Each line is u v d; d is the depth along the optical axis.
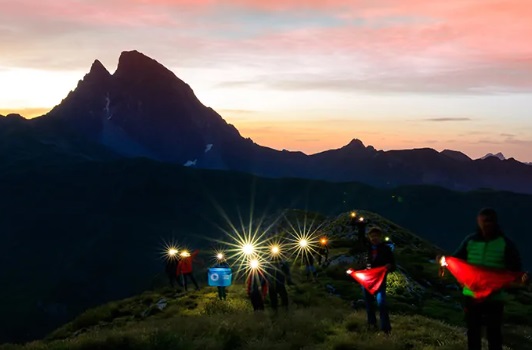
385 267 13.23
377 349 11.70
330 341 12.87
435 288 30.95
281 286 17.97
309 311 17.30
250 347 11.73
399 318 17.12
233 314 17.97
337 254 34.91
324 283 28.62
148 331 13.95
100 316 25.53
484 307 8.48
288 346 12.05
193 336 13.26
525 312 26.19
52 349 12.58
